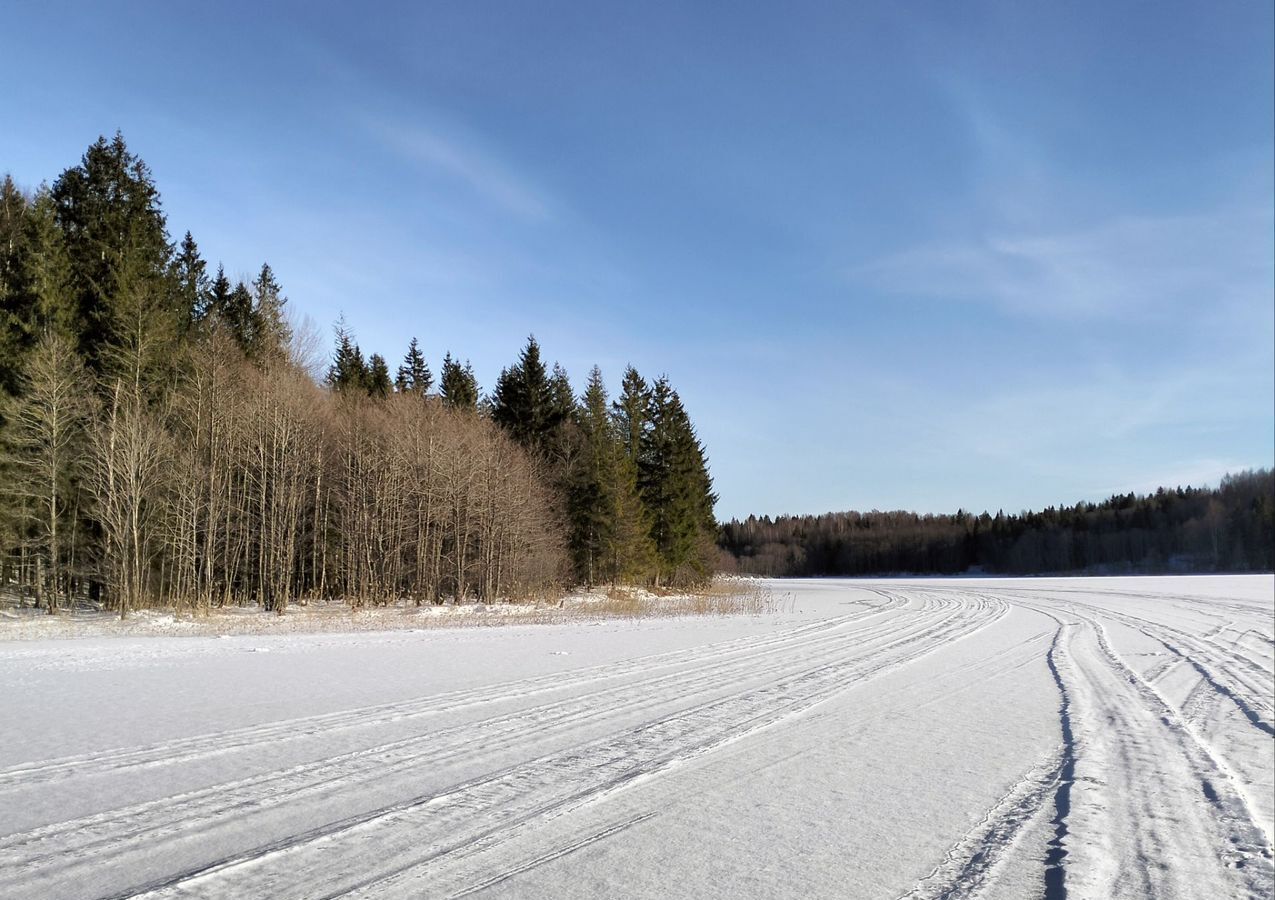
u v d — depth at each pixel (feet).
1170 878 16.15
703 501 195.93
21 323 94.12
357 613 94.94
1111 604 119.96
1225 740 30.25
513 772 22.88
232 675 41.91
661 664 48.21
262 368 121.49
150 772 22.26
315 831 17.58
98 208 108.68
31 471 92.89
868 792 21.93
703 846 17.29
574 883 15.06
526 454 149.79
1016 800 21.48
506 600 126.52
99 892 14.16
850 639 66.74
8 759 23.56
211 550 102.27
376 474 122.93
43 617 83.66
